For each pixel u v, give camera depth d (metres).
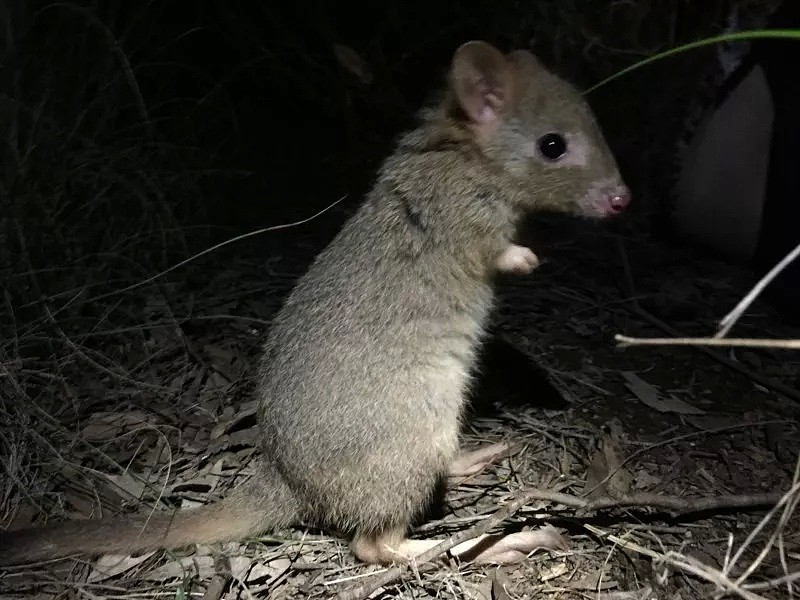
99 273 0.51
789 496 0.27
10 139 0.51
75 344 0.47
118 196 0.56
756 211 0.55
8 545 0.33
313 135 0.76
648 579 0.34
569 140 0.37
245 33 0.78
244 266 0.58
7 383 0.43
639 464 0.41
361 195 0.67
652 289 0.56
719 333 0.23
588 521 0.37
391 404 0.34
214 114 0.75
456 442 0.37
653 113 0.68
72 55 0.60
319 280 0.37
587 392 0.47
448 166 0.37
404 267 0.36
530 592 0.34
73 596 0.34
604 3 0.73
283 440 0.35
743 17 0.57
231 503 0.36
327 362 0.35
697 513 0.38
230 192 0.67
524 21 0.74
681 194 0.58
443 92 0.38
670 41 0.68
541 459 0.42
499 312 0.54
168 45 0.68
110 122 0.60
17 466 0.39
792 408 0.45
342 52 0.68
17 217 0.49
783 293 0.53
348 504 0.35
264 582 0.35
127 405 0.45
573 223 0.64
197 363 0.48
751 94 0.53
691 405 0.45
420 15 0.79
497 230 0.38
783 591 0.33
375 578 0.33
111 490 0.39
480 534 0.34
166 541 0.35
